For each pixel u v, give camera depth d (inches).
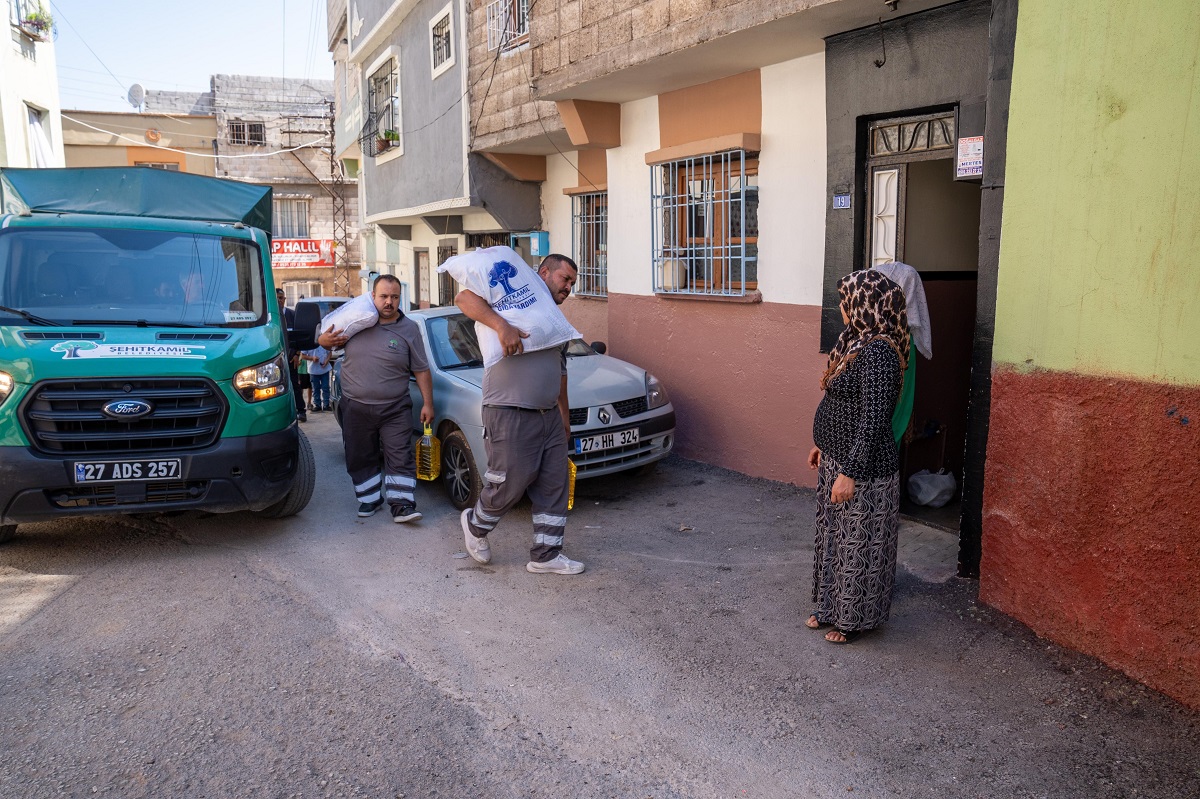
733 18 232.4
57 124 693.3
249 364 209.2
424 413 240.7
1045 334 152.0
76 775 118.3
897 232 230.4
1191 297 126.3
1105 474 141.9
